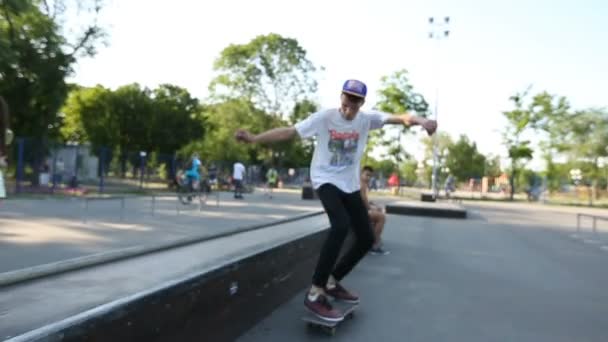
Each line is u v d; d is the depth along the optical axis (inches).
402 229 431.2
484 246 339.0
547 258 295.4
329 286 145.1
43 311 69.2
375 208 287.6
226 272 108.8
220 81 1656.0
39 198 615.2
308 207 639.1
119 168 872.9
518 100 1414.9
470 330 141.2
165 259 112.6
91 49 786.8
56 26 755.4
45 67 750.5
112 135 1195.3
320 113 132.6
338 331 133.8
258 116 1631.4
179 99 1294.3
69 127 1273.4
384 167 2252.7
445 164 2450.8
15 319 65.2
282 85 1644.9
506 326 147.0
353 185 134.6
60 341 59.6
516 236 421.1
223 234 163.5
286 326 133.0
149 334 79.0
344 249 238.7
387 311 158.1
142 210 497.7
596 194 1513.3
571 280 225.5
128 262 107.9
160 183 968.9
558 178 1544.0
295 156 2057.1
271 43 1614.2
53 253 232.1
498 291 195.2
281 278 150.3
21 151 689.0
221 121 1611.7
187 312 91.6
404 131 1469.0
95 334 65.9
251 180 1428.4
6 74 740.0
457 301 175.5
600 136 1343.5
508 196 1747.0
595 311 169.8
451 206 646.5
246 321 125.3
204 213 486.9
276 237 163.3
